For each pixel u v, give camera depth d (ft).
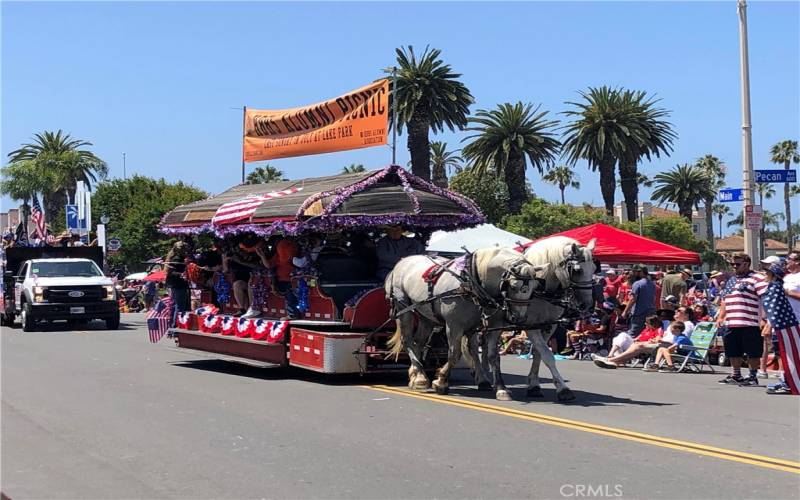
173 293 57.06
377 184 43.29
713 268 238.07
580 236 67.67
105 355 58.90
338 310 43.21
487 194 224.12
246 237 49.57
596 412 34.71
